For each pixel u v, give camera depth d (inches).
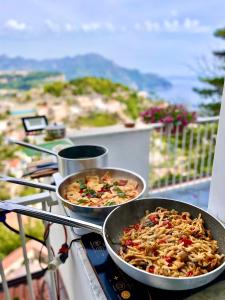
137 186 50.3
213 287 30.8
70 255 46.2
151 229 37.5
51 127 99.9
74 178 53.1
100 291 31.7
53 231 65.3
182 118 136.9
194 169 150.6
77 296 47.3
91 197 47.1
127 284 32.0
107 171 55.6
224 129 42.3
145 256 32.6
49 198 49.4
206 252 32.7
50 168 69.6
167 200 42.6
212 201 46.8
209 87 237.0
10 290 75.2
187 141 147.9
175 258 31.9
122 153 125.2
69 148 63.2
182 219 39.6
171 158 146.3
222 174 43.8
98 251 37.6
